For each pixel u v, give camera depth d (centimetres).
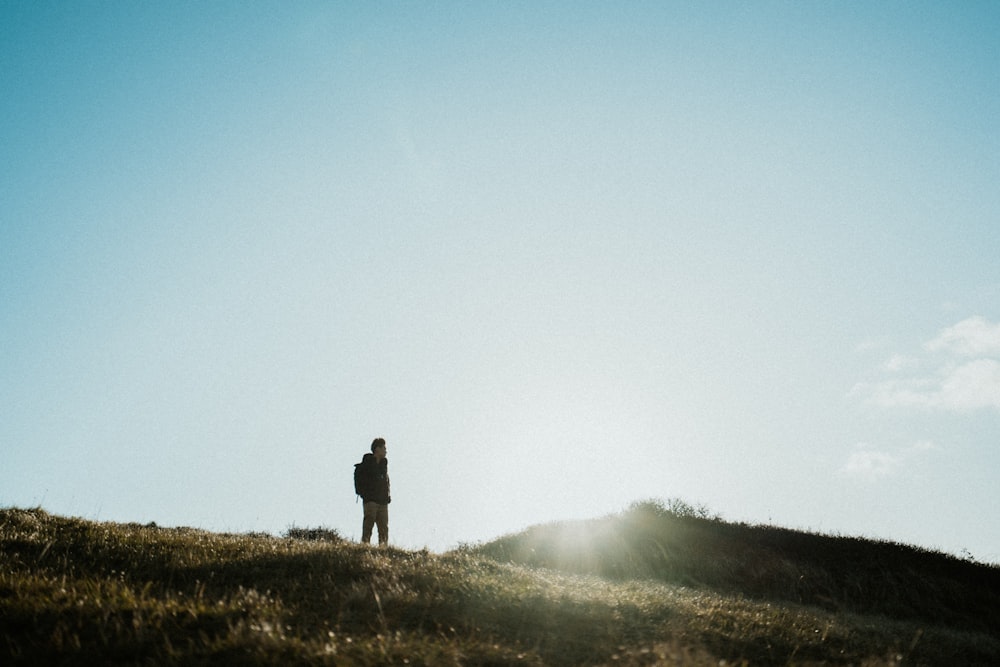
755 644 737
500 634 638
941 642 991
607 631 690
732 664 620
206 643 486
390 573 859
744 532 1970
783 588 1570
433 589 793
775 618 911
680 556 1723
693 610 862
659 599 912
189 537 1116
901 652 832
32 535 969
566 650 611
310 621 600
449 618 666
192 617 561
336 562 925
